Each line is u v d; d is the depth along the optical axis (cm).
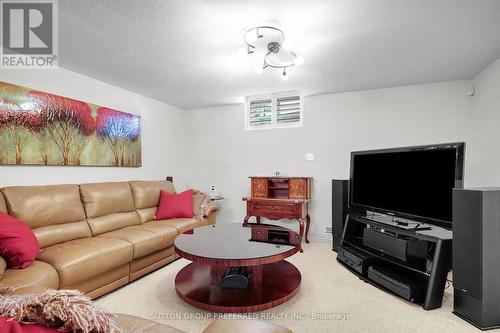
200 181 463
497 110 262
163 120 423
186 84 336
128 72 293
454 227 190
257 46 232
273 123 419
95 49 236
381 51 243
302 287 233
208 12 180
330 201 379
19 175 238
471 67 281
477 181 303
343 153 373
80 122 288
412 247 222
